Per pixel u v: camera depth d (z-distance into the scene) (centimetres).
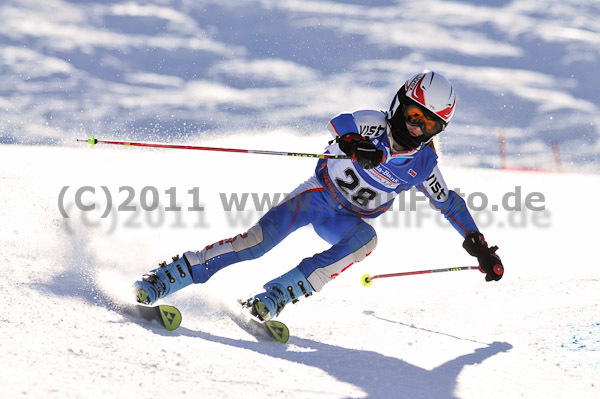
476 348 1002
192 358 790
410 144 1053
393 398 748
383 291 1380
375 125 1055
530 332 1096
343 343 992
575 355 977
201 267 1060
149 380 688
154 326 927
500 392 809
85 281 1087
